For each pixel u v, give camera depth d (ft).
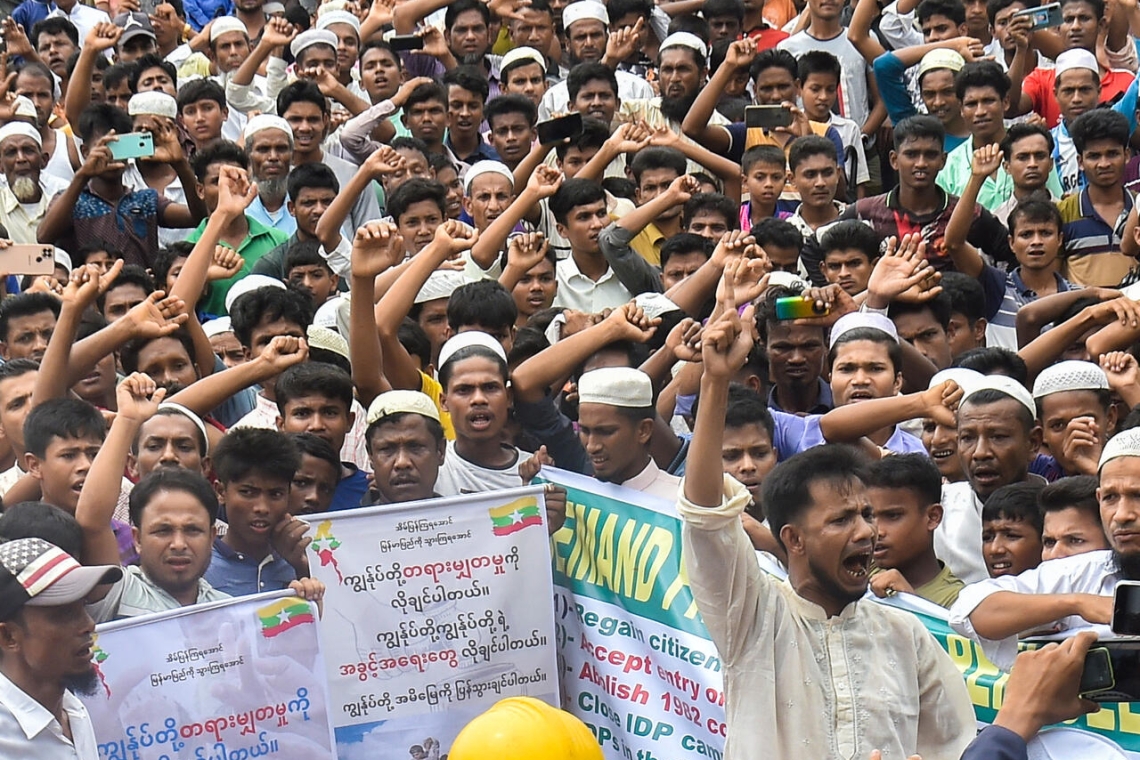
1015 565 19.85
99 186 33.99
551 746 10.66
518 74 40.34
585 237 30.78
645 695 18.28
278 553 19.22
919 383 25.52
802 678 15.20
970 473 21.71
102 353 22.04
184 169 34.68
